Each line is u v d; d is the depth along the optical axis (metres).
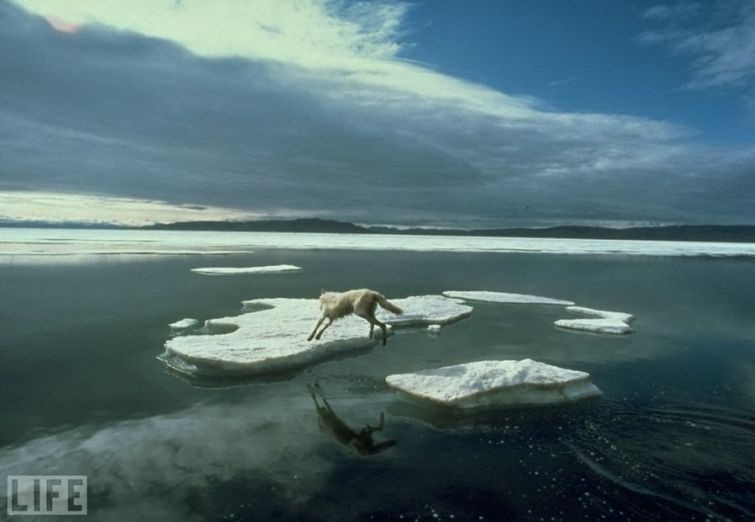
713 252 66.81
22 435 6.86
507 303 19.77
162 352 11.42
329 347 11.37
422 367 10.54
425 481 5.77
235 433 7.06
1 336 12.87
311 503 5.25
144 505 5.14
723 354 11.91
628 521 5.02
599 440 6.98
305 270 32.22
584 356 11.62
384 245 69.31
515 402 8.36
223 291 21.44
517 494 5.51
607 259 49.62
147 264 33.03
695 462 6.30
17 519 4.85
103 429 7.13
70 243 56.25
